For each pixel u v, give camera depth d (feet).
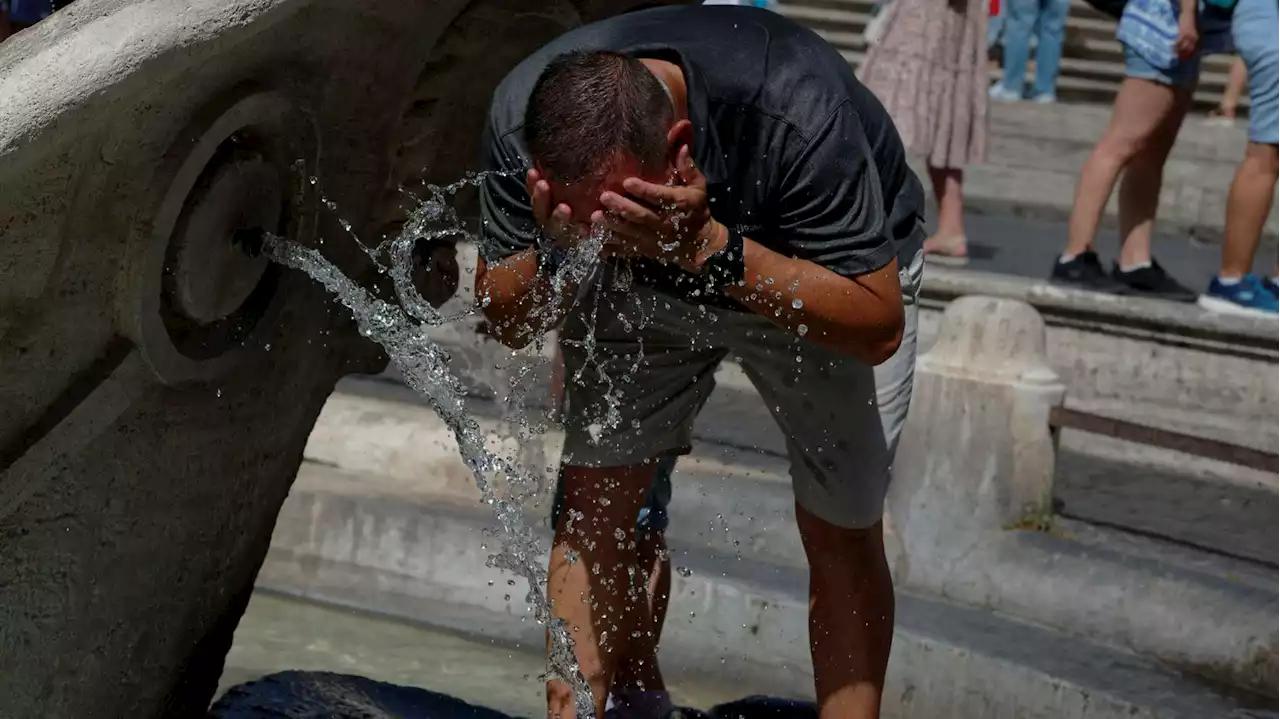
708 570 13.94
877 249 9.03
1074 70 42.45
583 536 10.78
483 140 9.77
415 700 11.97
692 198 8.46
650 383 10.68
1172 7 20.57
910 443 14.37
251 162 9.45
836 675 10.82
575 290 9.91
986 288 20.53
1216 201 30.60
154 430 9.64
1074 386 19.70
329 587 14.94
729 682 13.25
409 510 15.01
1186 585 12.59
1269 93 19.51
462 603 14.58
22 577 9.21
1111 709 11.43
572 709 10.44
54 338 8.66
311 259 10.11
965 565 13.84
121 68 7.63
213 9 7.97
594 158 8.30
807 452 10.64
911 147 24.11
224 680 12.69
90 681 9.96
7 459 8.84
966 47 24.09
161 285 9.09
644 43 9.14
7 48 7.64
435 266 11.85
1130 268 21.33
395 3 9.67
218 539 10.77
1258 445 18.15
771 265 8.89
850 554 10.91
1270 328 18.53
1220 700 11.62
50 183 7.93
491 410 16.88
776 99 8.82
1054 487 14.73
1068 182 32.83
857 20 44.78
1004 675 12.04
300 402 11.18
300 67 9.41
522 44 11.23
